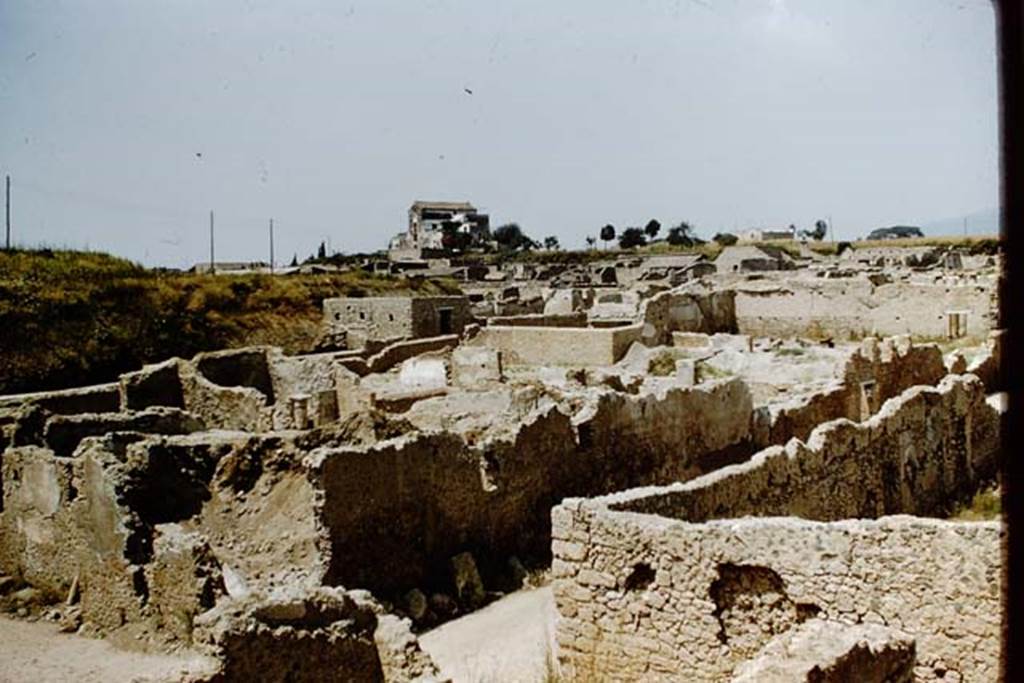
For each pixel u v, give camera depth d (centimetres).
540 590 1862
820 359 3809
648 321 5284
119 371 4684
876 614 1077
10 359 4316
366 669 1145
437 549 1883
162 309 5316
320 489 1695
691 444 2516
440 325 5850
